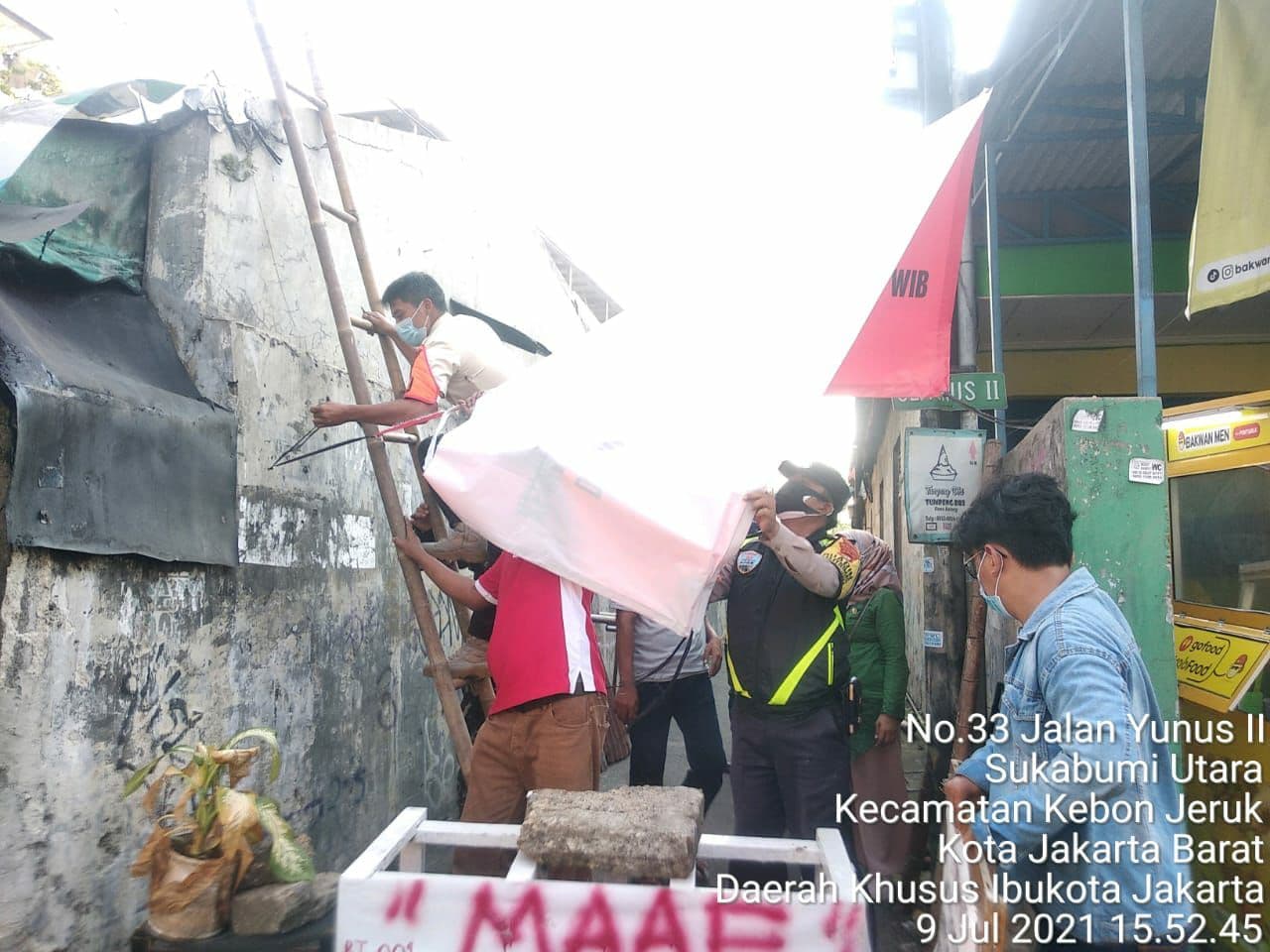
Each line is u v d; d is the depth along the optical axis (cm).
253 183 395
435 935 176
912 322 357
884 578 421
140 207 373
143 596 313
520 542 248
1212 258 361
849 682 348
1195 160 771
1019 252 871
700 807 203
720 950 172
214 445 348
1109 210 864
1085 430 319
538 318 778
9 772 264
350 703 434
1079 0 479
